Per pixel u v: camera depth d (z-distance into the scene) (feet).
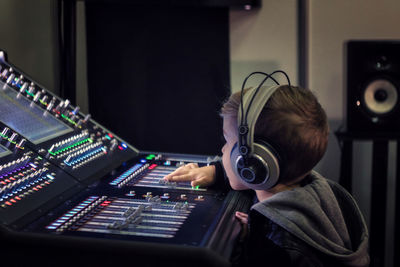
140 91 7.89
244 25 8.59
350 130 7.58
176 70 7.98
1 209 3.02
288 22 8.56
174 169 4.57
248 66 8.66
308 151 3.23
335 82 8.70
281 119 3.16
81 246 2.72
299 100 3.26
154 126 8.01
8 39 6.40
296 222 3.15
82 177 3.93
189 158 5.01
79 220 3.14
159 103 8.00
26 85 4.79
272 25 8.57
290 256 3.03
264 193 3.61
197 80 8.06
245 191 4.07
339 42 8.63
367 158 8.94
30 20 6.76
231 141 3.51
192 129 8.12
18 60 6.60
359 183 9.00
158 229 3.01
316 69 8.68
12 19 6.46
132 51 7.79
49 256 2.75
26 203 3.22
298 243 3.11
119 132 7.89
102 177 4.13
